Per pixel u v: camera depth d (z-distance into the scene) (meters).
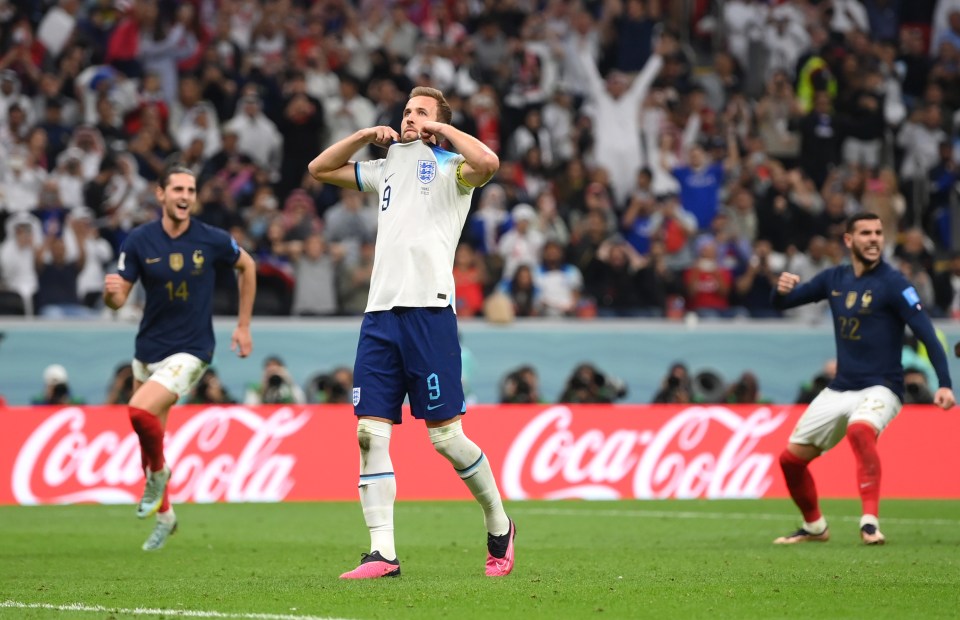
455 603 20.36
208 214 65.06
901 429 51.66
